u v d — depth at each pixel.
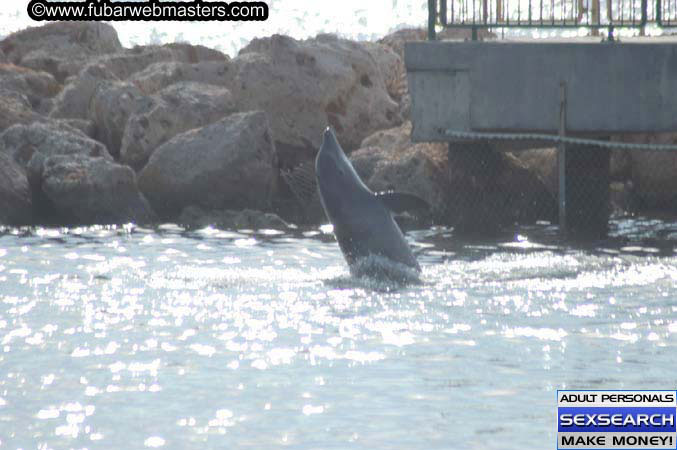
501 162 84.06
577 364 40.56
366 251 59.41
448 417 34.66
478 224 80.94
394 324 47.53
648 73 77.44
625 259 64.62
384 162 87.50
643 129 77.69
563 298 52.62
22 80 113.69
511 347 43.25
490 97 78.31
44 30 132.62
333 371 39.97
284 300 52.97
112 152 101.81
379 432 33.34
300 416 34.84
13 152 91.62
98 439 32.84
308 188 92.31
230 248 70.88
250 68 102.50
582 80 77.62
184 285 56.94
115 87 102.31
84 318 49.06
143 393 37.34
